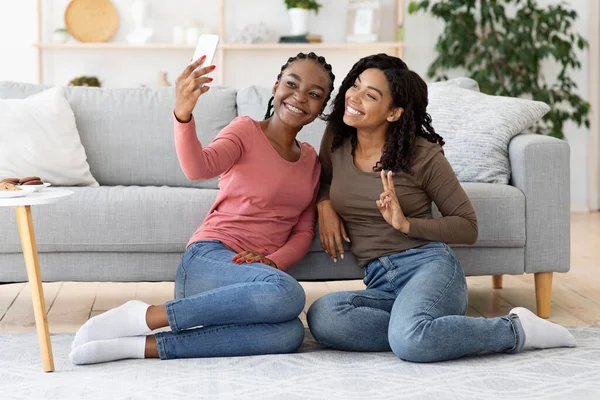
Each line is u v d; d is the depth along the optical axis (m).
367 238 2.53
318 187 2.67
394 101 2.44
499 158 3.01
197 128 3.28
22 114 3.09
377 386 2.05
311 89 2.47
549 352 2.37
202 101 3.32
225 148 2.41
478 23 5.61
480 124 3.08
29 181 2.27
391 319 2.30
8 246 2.71
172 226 2.75
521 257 2.87
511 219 2.84
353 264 2.75
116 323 2.27
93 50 5.62
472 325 2.27
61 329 2.72
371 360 2.29
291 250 2.53
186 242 2.75
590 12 5.70
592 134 5.80
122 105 3.28
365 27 5.56
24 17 5.57
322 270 2.75
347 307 2.36
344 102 2.56
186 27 5.54
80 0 5.60
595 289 3.40
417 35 5.71
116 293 3.34
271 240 2.52
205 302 2.24
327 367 2.22
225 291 2.25
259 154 2.49
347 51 5.73
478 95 3.27
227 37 5.69
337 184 2.55
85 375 2.14
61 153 3.08
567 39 5.72
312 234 2.62
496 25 5.63
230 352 2.31
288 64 2.52
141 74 5.67
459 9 5.64
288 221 2.57
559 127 5.42
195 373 2.16
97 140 3.23
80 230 2.71
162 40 5.67
